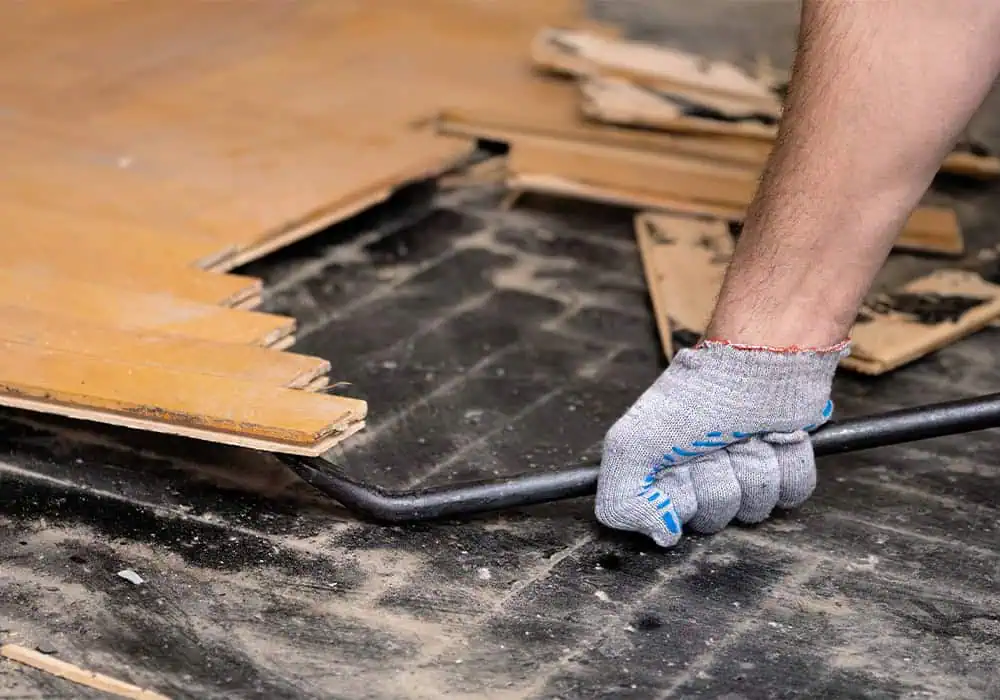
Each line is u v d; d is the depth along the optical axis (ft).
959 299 11.59
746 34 19.97
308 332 10.98
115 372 8.62
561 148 14.08
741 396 7.93
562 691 7.08
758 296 7.92
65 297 9.93
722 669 7.30
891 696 7.11
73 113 14.21
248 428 8.01
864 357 10.53
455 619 7.66
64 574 7.91
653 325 11.41
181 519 8.52
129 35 17.19
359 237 12.92
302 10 18.72
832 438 8.47
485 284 12.05
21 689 6.97
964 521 8.76
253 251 11.41
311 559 8.17
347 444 9.42
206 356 8.98
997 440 9.71
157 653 7.27
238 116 14.37
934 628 7.70
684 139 14.16
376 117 14.55
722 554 8.36
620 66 15.55
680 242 12.52
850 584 8.09
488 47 17.34
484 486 8.32
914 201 7.72
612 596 7.92
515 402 10.09
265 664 7.22
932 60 7.28
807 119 7.63
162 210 11.80
